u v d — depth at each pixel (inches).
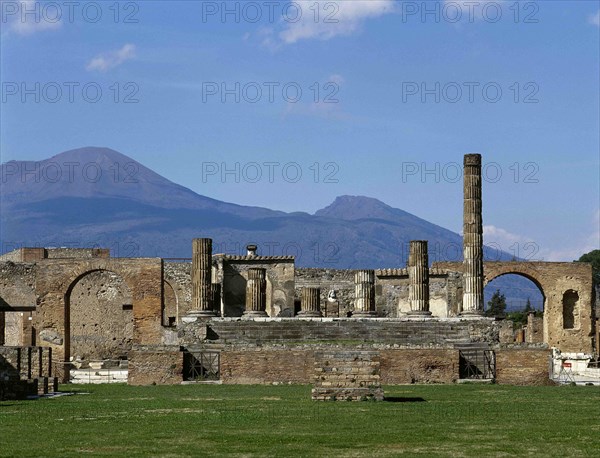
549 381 2780.5
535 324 4980.3
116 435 1579.7
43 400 2222.0
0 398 2231.8
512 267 4677.7
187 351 2849.4
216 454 1406.3
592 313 4699.8
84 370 3681.1
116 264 3612.2
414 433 1595.7
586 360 3737.7
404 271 4185.5
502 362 2790.4
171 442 1508.4
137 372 2780.5
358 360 2101.4
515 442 1514.5
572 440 1534.2
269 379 2751.0
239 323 3176.7
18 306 3774.6
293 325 3176.7
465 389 2496.3
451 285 4244.6
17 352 2290.8
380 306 4190.5
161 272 3619.6
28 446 1476.4
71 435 1582.2
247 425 1691.7
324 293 4254.4
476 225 3376.0
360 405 2003.0
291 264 4114.2
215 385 2706.7
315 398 2091.5
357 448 1457.9
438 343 2962.6
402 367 2743.6
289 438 1537.9
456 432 1609.3
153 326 3607.3
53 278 3580.2
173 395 2325.3
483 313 3353.8
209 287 3371.1
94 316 4212.6
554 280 4699.8
